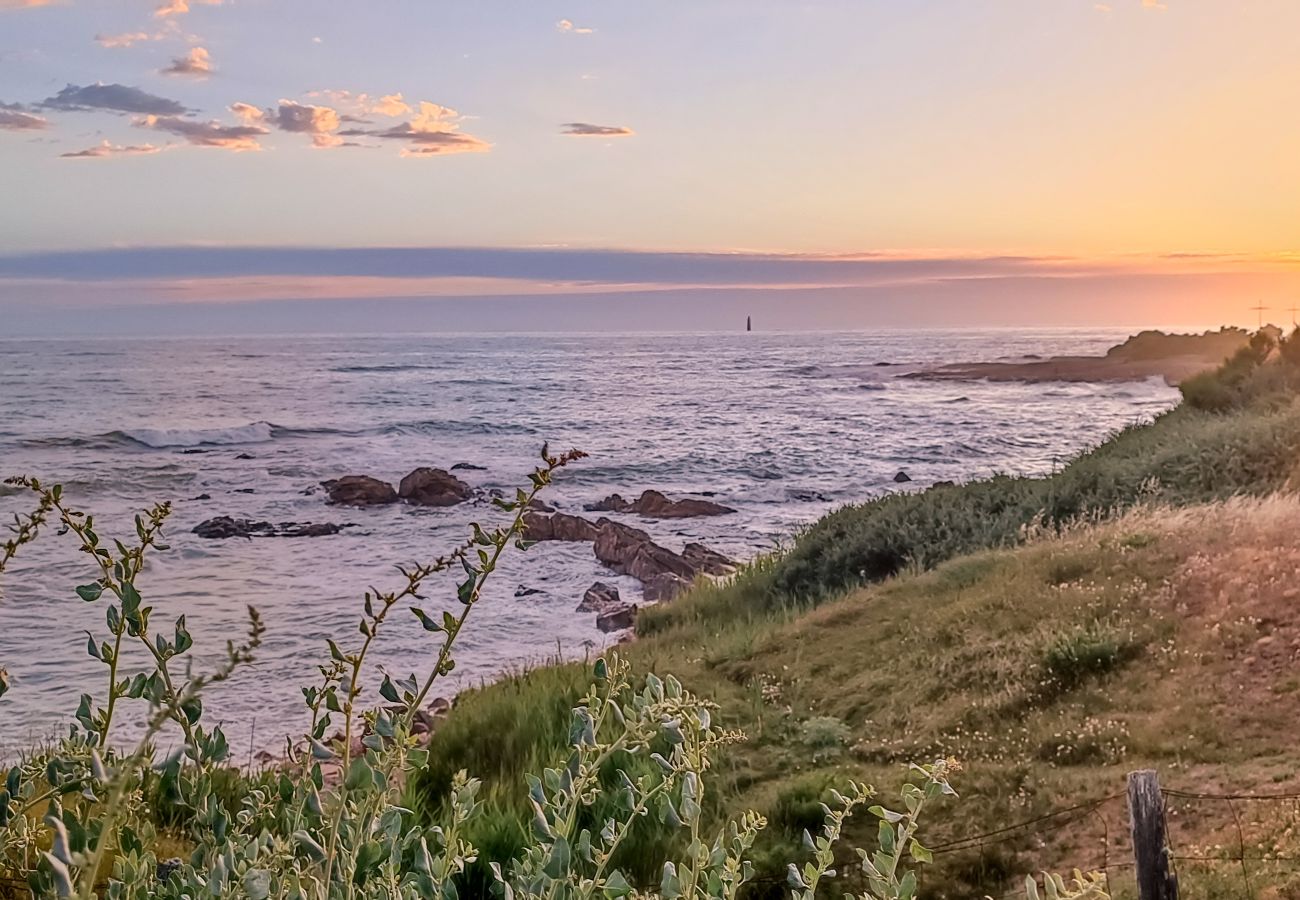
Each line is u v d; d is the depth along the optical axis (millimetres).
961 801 8508
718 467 64750
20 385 142500
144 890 1950
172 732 15852
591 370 199500
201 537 43000
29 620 26250
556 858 1952
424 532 44344
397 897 1958
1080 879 2152
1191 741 9094
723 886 1998
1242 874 6570
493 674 22047
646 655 15266
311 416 103500
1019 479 21562
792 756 10273
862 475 61125
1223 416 23297
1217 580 12484
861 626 14211
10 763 7488
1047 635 11836
